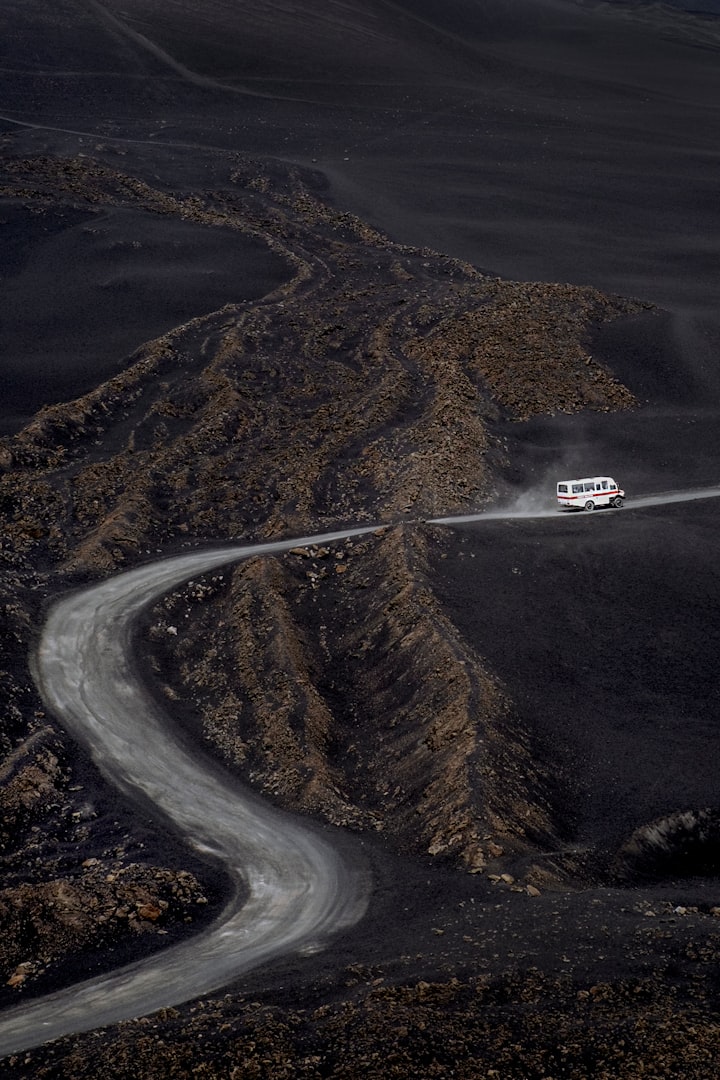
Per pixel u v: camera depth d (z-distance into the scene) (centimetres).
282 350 8594
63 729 4288
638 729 4166
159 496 6512
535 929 2831
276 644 4700
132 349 8744
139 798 3888
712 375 8112
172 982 2819
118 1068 2330
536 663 4509
